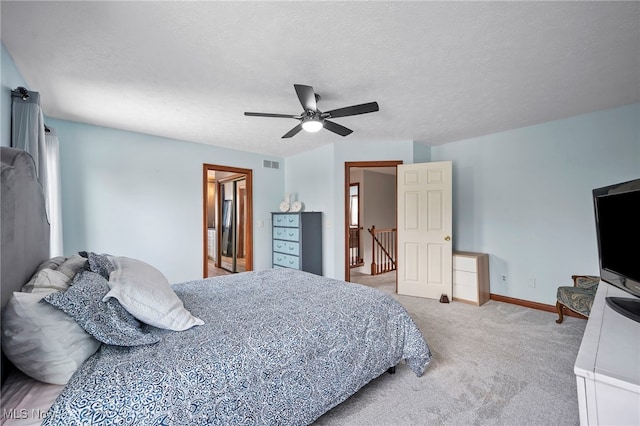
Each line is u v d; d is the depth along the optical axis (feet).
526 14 5.25
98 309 3.89
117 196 12.13
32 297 3.41
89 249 11.49
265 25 5.54
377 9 5.12
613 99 9.18
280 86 8.14
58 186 9.56
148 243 12.91
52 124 10.77
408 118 10.91
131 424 3.08
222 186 24.09
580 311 8.68
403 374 6.83
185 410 3.42
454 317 10.77
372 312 6.14
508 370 6.97
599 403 2.55
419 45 6.23
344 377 5.31
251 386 4.03
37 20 5.34
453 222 14.40
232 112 10.15
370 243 20.48
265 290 7.06
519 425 5.14
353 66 7.09
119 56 6.61
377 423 5.19
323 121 8.43
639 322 3.78
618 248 4.80
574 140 10.77
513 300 12.32
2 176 3.29
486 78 7.75
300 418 4.58
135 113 10.25
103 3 4.91
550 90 8.52
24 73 7.29
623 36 5.90
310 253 14.92
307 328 4.99
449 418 5.32
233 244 19.83
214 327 4.75
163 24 5.50
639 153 9.46
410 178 13.89
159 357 3.77
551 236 11.33
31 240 4.49
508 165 12.49
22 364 3.40
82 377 3.31
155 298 4.62
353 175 21.58
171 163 13.57
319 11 5.16
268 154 17.07
